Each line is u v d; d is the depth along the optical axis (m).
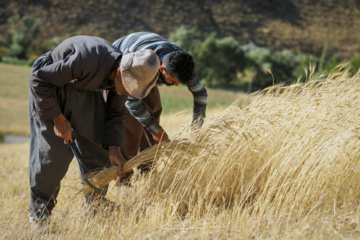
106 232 3.10
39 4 84.12
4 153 9.48
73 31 79.62
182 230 2.97
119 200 3.64
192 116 3.95
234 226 2.93
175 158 3.50
